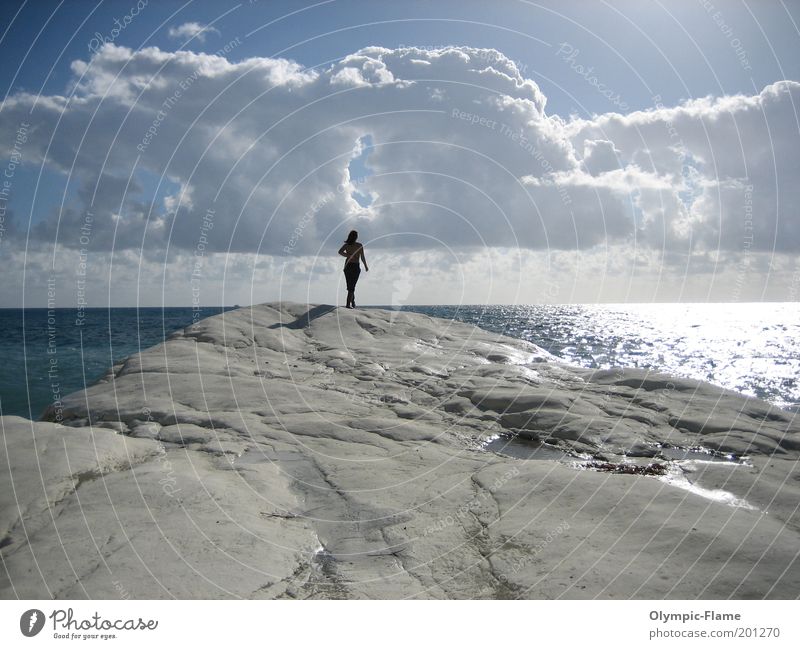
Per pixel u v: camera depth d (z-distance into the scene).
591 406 5.99
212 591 2.53
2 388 12.45
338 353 8.96
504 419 5.77
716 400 6.14
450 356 9.20
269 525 3.22
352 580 2.73
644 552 2.82
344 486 3.89
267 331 9.89
